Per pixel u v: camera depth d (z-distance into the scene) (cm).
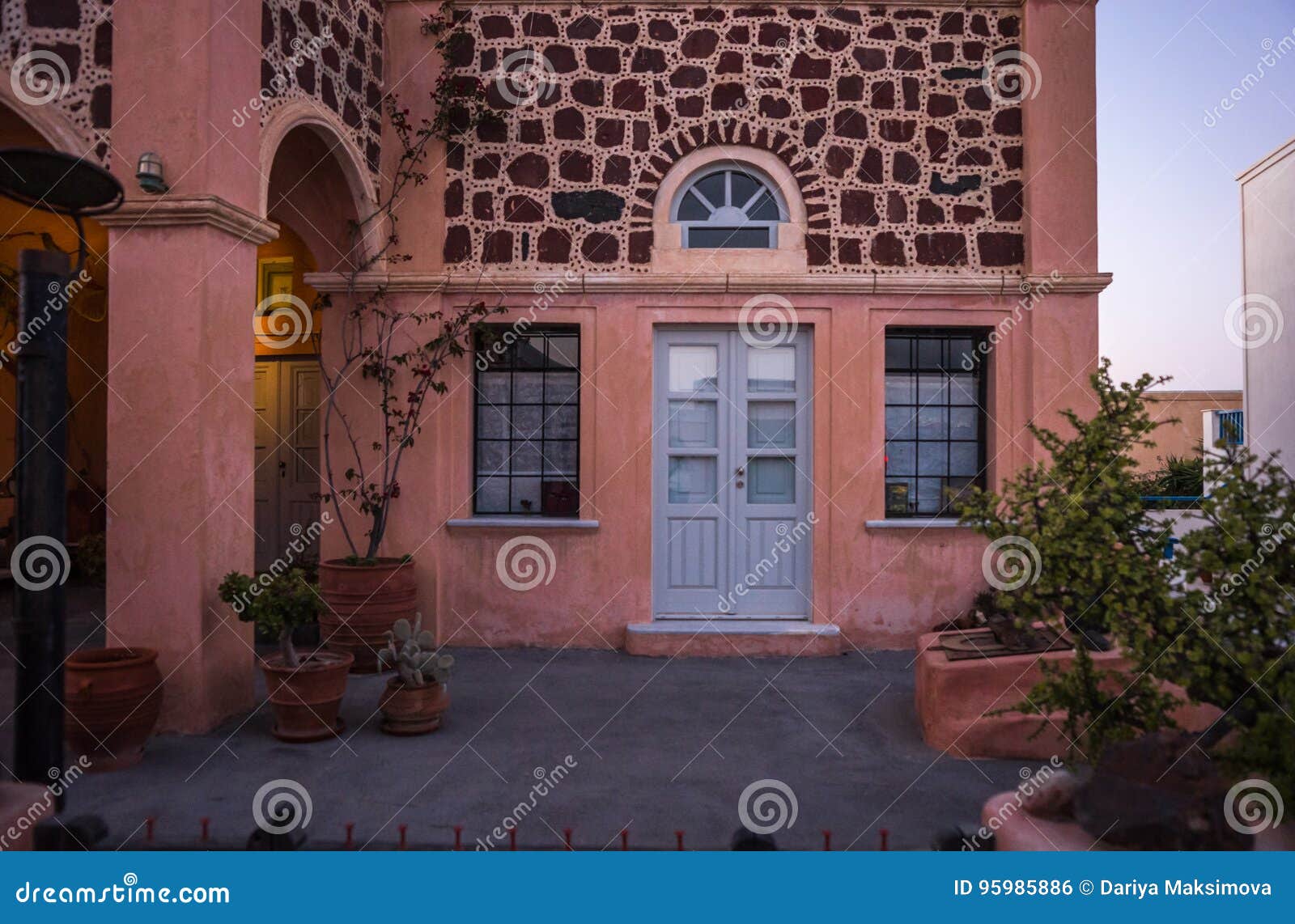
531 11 744
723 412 747
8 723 533
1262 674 280
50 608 417
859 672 665
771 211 746
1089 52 727
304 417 912
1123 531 328
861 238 736
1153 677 318
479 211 742
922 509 756
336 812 411
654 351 748
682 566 747
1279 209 1135
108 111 525
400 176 738
